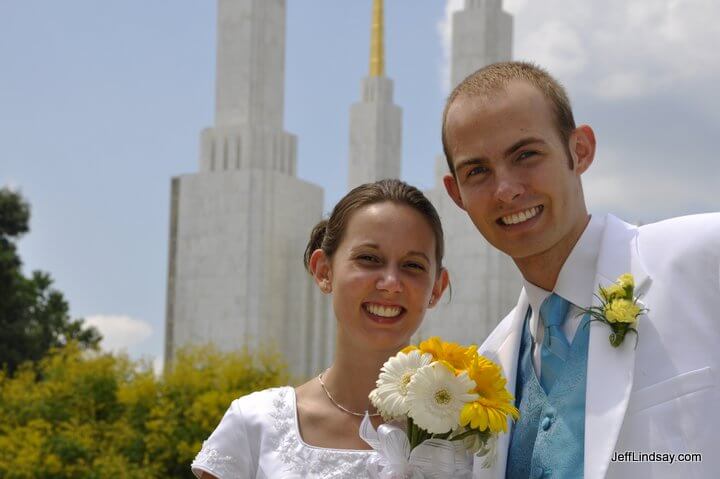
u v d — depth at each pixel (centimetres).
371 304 469
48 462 1666
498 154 452
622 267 452
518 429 472
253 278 2977
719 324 428
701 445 413
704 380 420
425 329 2727
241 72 3112
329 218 508
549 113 456
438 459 449
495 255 2673
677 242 446
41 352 3120
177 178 3175
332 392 478
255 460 470
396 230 471
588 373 441
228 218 3036
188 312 3053
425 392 433
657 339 432
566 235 466
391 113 3066
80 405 1834
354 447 464
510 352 492
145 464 1709
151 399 1806
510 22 2862
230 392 1797
